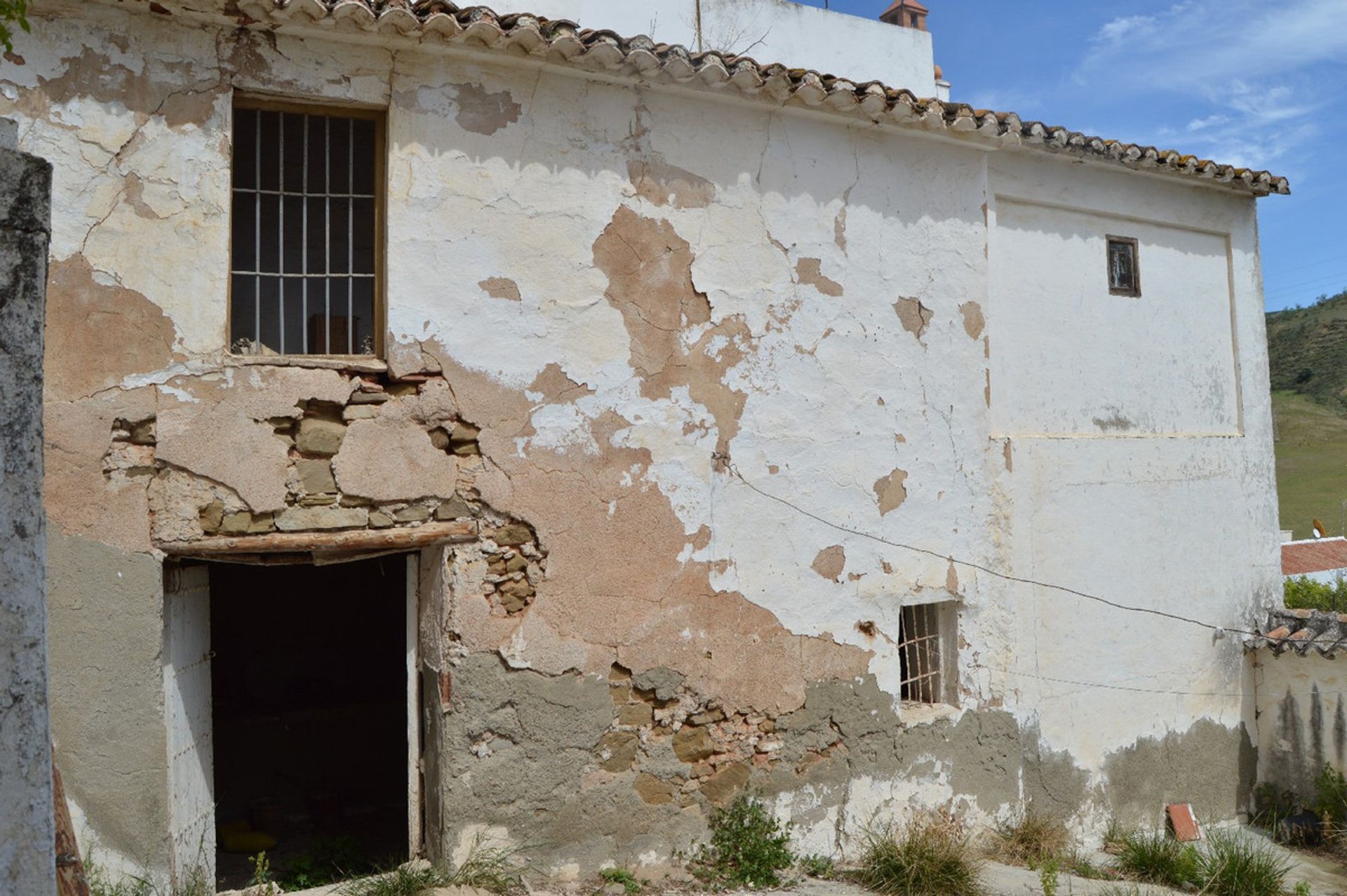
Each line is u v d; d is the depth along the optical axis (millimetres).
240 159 5855
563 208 6344
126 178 5383
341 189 6027
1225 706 9609
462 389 6039
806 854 7074
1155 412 9414
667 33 9586
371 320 6055
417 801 6219
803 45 10367
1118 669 8867
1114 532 8906
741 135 6980
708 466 6801
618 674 6469
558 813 6238
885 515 7535
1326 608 14680
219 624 9625
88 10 5312
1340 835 8906
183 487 5453
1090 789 8617
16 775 2621
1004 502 8180
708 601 6773
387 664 10047
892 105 7230
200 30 5516
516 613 6184
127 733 5293
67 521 5215
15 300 2664
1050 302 8750
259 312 5875
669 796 6613
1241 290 10109
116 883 5207
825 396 7289
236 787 8750
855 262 7449
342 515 5777
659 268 6656
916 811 7578
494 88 6160
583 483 6375
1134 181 9266
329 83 5766
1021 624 8258
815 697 7172
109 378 5328
